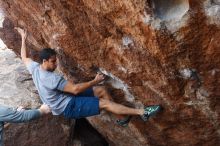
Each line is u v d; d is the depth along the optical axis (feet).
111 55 16.29
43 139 24.71
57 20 16.31
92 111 17.65
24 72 26.66
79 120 26.71
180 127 18.67
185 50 14.17
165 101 17.13
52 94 17.30
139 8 13.23
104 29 15.21
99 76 17.34
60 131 25.12
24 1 16.80
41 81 17.20
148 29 13.80
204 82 15.40
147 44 14.44
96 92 18.45
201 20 13.12
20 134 24.18
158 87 16.48
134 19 13.75
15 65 27.58
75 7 15.08
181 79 15.62
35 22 17.81
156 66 15.35
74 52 17.39
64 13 15.70
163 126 19.16
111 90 18.51
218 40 13.52
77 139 26.27
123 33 14.80
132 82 17.06
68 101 17.48
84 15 15.24
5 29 22.04
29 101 24.68
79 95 18.02
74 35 16.51
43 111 17.93
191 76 15.29
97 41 16.08
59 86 16.96
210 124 17.61
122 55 15.89
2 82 26.03
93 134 26.58
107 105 17.70
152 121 19.27
